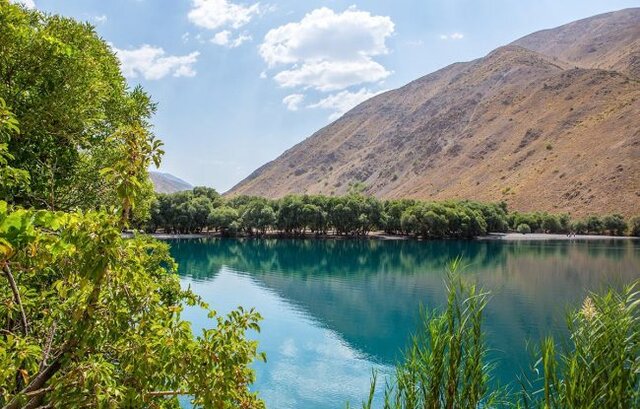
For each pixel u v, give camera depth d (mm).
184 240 128500
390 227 148875
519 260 93625
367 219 140500
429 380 5699
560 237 162125
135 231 4652
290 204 139000
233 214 140250
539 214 182750
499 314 46531
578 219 190875
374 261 90562
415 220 140000
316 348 36906
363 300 54594
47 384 4094
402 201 159000
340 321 45125
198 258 91188
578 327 4793
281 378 30578
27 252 4215
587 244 136750
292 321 45094
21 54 10008
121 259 3988
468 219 142375
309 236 144500
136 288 4184
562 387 4699
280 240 133625
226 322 4438
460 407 5410
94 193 11961
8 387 4098
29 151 10211
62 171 11211
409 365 6160
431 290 60688
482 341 5684
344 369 32312
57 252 3850
